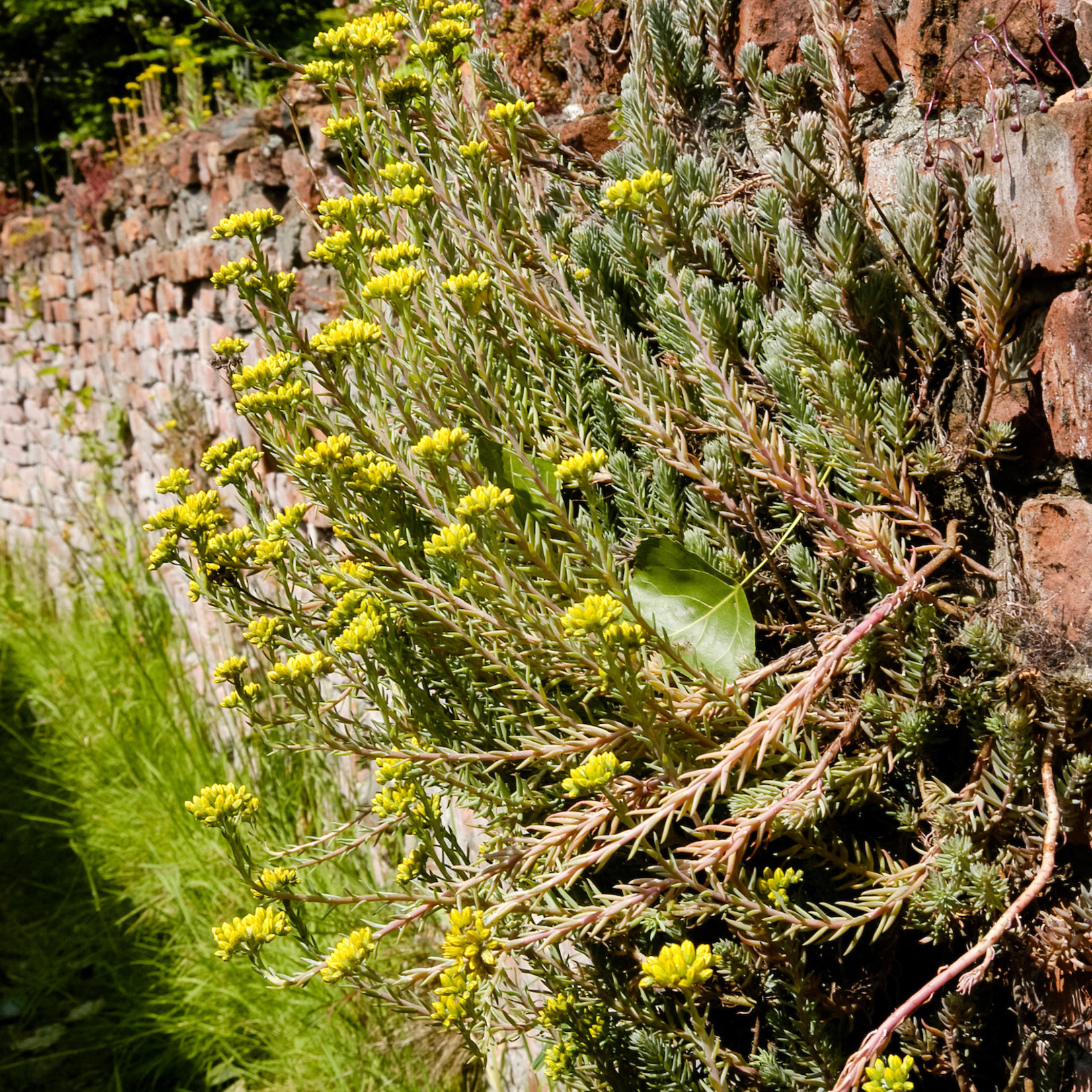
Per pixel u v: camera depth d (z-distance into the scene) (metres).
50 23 6.12
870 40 1.24
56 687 3.10
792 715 1.16
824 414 1.19
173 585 3.07
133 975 2.02
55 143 6.05
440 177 1.31
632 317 1.31
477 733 1.23
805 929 1.17
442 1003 1.12
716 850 1.13
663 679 1.18
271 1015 1.72
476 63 1.38
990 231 1.13
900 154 1.23
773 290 1.26
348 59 1.34
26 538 4.80
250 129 2.37
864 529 1.17
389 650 1.22
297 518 1.26
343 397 1.25
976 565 1.18
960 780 1.20
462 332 1.29
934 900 1.15
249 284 1.29
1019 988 1.17
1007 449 1.16
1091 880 1.15
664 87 1.33
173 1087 1.84
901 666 1.21
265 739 1.23
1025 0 1.16
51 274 4.07
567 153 1.37
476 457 1.23
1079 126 1.12
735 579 1.24
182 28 5.48
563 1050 1.23
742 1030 1.25
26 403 4.59
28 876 2.50
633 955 1.21
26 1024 2.04
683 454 1.21
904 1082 1.07
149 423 3.29
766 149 1.30
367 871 1.92
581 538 1.18
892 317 1.22
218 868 2.04
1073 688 1.13
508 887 1.20
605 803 1.16
